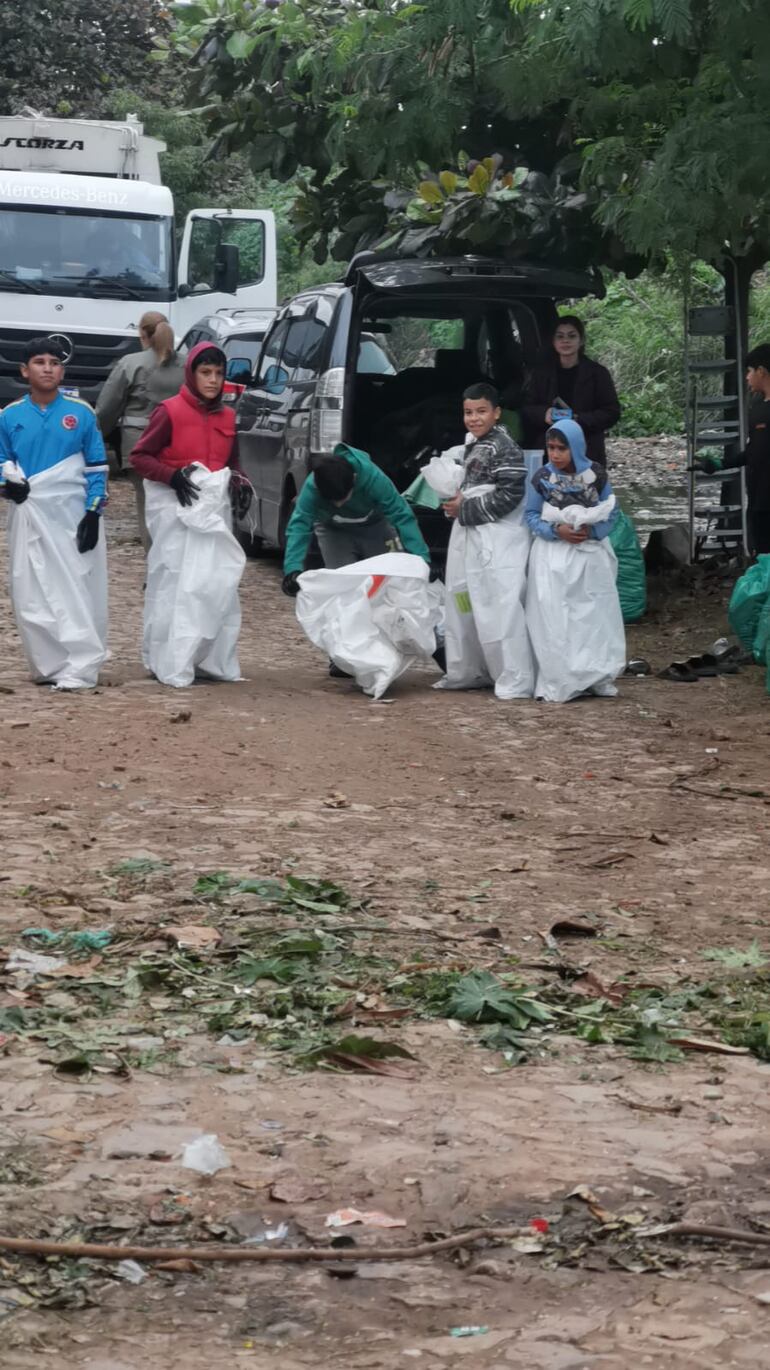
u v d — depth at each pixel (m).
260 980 5.33
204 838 7.08
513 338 13.54
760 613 11.09
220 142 15.70
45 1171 3.98
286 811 7.59
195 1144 4.09
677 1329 3.39
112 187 21.31
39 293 20.84
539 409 12.59
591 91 12.40
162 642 10.32
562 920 6.03
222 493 10.21
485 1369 3.24
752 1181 4.05
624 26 10.45
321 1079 4.58
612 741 9.30
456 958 5.61
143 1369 3.22
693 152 11.23
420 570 10.20
